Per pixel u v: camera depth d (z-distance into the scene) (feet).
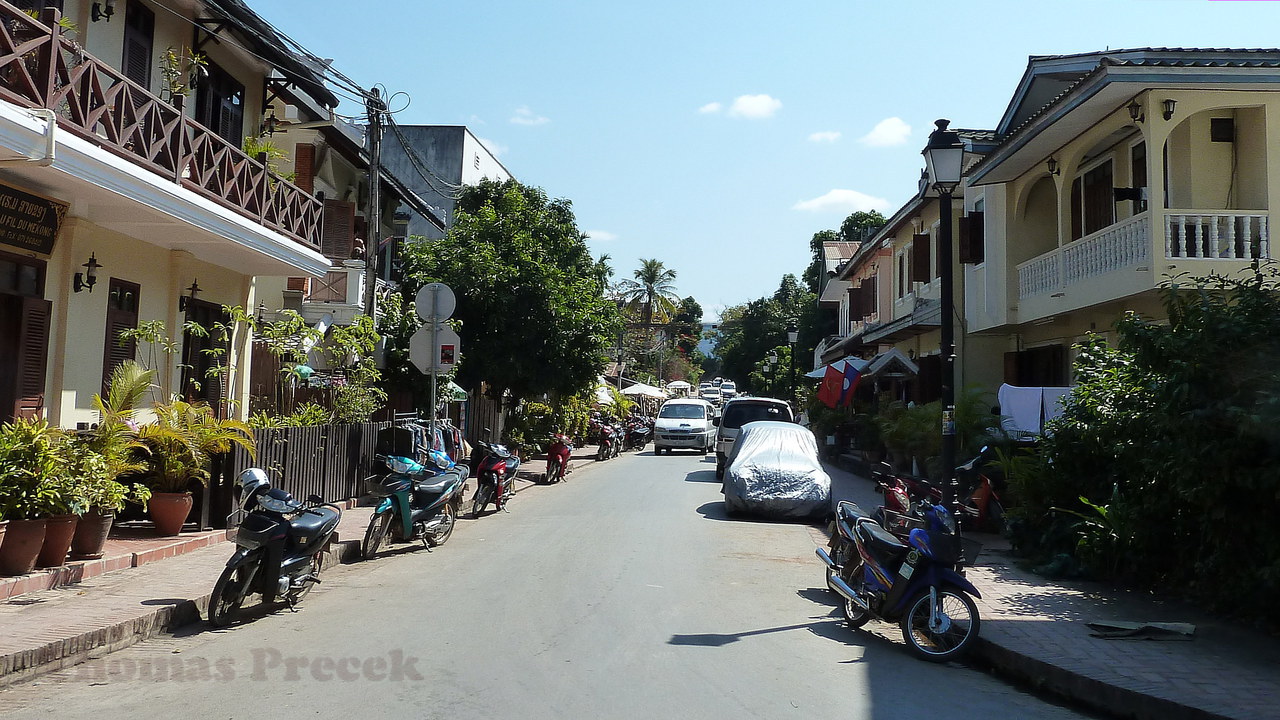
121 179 32.76
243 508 26.37
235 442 36.14
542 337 71.92
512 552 37.37
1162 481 26.94
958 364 65.21
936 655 23.35
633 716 17.56
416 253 73.51
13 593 24.77
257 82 54.13
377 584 30.66
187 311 46.68
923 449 59.47
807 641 24.48
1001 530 40.98
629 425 134.92
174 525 33.81
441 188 118.93
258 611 26.48
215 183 40.27
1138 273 41.16
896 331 79.05
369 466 51.24
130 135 33.24
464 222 74.90
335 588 29.94
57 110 29.32
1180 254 40.32
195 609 25.26
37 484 26.32
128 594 25.59
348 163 74.28
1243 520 24.32
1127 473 29.99
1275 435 22.21
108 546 31.19
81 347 37.86
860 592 26.00
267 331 48.21
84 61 30.73
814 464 51.16
